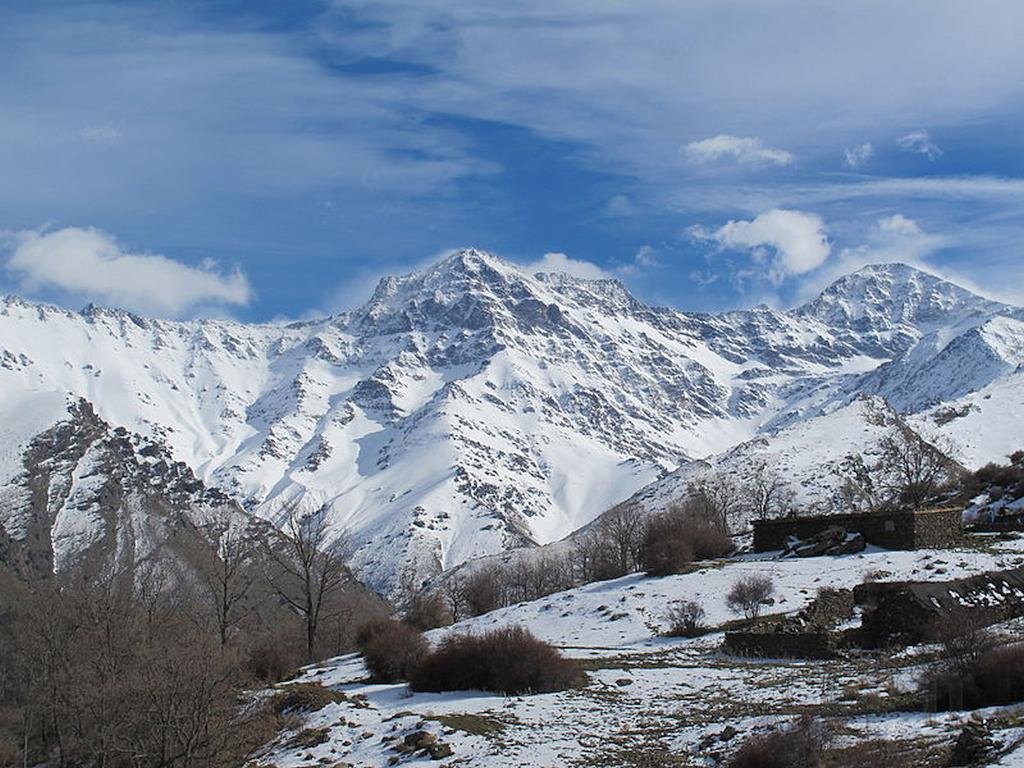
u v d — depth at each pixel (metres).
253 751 41.69
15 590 104.44
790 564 72.69
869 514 76.12
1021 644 36.75
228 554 91.88
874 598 51.75
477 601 104.56
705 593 68.62
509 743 37.00
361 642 66.88
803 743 30.42
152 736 43.09
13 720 64.88
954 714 32.94
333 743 39.44
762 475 155.00
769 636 51.50
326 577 82.56
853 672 43.41
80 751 54.19
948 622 39.97
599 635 62.91
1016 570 54.44
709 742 34.31
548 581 118.38
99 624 63.12
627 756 34.66
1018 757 26.88
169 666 44.16
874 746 30.34
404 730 39.44
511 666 46.28
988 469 108.31
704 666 49.94
